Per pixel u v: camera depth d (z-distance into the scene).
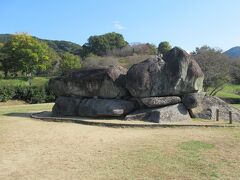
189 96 18.50
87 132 15.09
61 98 21.25
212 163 9.66
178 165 9.43
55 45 111.62
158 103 18.23
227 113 18.72
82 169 9.09
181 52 18.50
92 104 19.44
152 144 12.30
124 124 16.62
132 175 8.53
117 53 68.06
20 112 23.83
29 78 60.44
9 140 13.12
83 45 79.69
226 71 38.84
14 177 8.48
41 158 10.35
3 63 67.69
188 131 15.31
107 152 11.06
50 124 17.56
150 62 18.91
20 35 68.00
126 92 19.52
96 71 19.97
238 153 10.88
